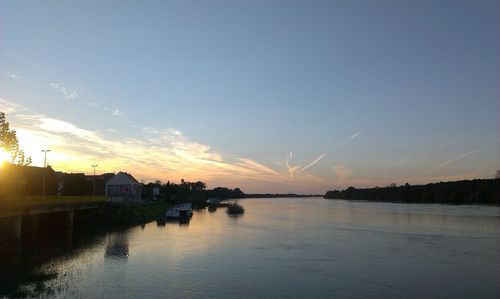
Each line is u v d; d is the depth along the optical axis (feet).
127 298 91.56
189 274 115.75
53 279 104.47
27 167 259.60
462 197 623.77
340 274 119.24
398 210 463.42
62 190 298.15
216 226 264.11
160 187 586.86
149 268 122.11
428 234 218.18
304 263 134.72
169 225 268.41
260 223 290.97
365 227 258.78
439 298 97.04
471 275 119.34
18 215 152.25
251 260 138.51
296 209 530.68
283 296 96.43
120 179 407.44
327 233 223.30
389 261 139.54
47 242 168.14
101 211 269.44
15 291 92.02
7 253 122.01
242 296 95.76
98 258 135.85
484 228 246.68
